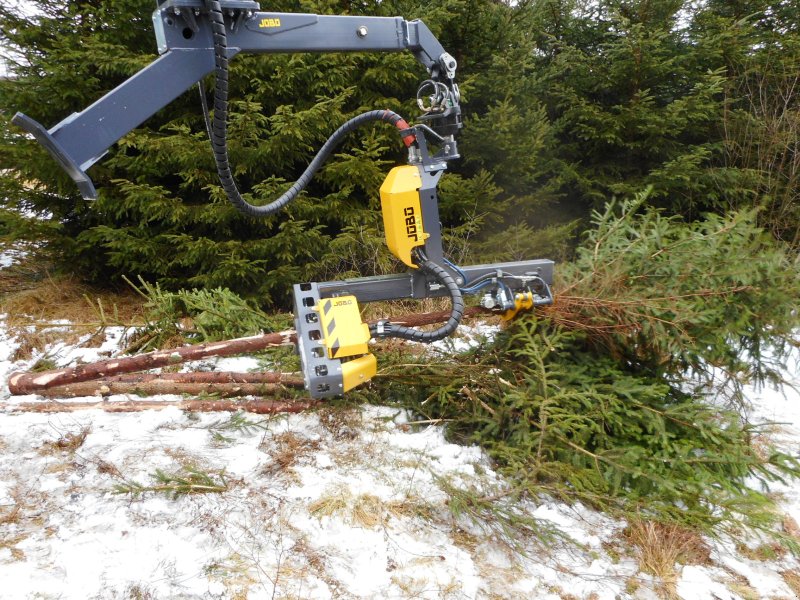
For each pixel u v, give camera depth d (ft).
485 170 18.17
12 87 15.05
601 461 9.00
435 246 8.92
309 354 8.38
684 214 20.61
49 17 16.14
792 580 7.32
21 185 16.35
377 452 9.15
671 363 10.70
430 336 8.63
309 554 6.90
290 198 8.92
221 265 16.10
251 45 7.39
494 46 18.58
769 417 11.88
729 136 20.63
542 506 8.39
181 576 6.38
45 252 17.61
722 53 19.79
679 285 9.82
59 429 9.16
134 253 16.70
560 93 19.54
